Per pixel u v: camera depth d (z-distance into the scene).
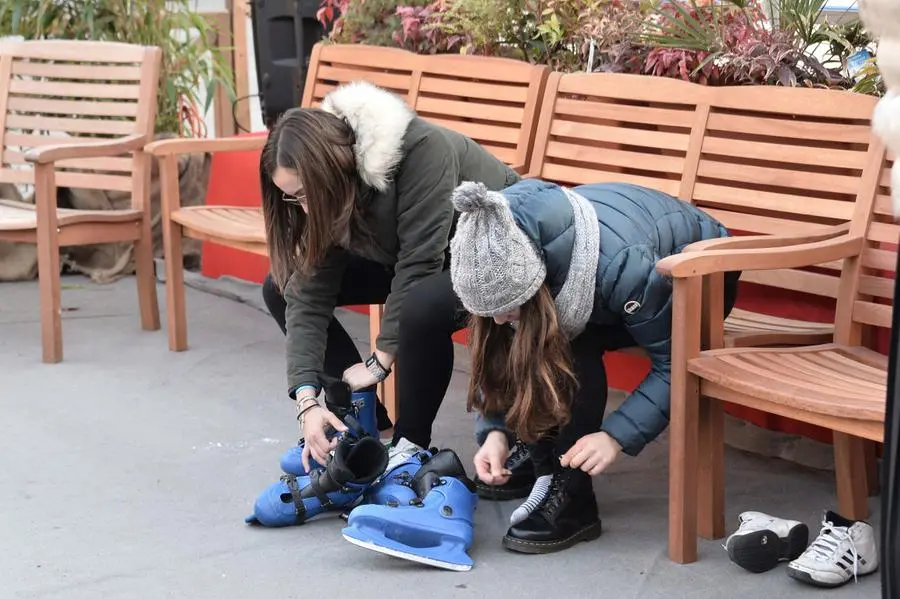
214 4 6.18
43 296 3.67
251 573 2.27
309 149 2.25
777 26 3.15
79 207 4.83
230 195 4.46
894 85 1.26
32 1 4.90
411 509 2.26
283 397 3.35
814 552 2.19
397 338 2.48
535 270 2.04
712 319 2.31
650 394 2.22
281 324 2.84
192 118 5.50
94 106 4.04
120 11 4.97
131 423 3.14
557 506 2.34
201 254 4.95
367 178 2.36
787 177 2.63
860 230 2.44
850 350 2.40
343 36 3.94
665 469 2.79
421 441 2.49
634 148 2.99
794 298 2.79
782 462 2.83
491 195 2.00
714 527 2.39
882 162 2.44
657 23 3.27
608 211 2.20
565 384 2.16
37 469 2.82
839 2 3.24
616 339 2.34
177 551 2.37
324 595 2.17
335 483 2.39
